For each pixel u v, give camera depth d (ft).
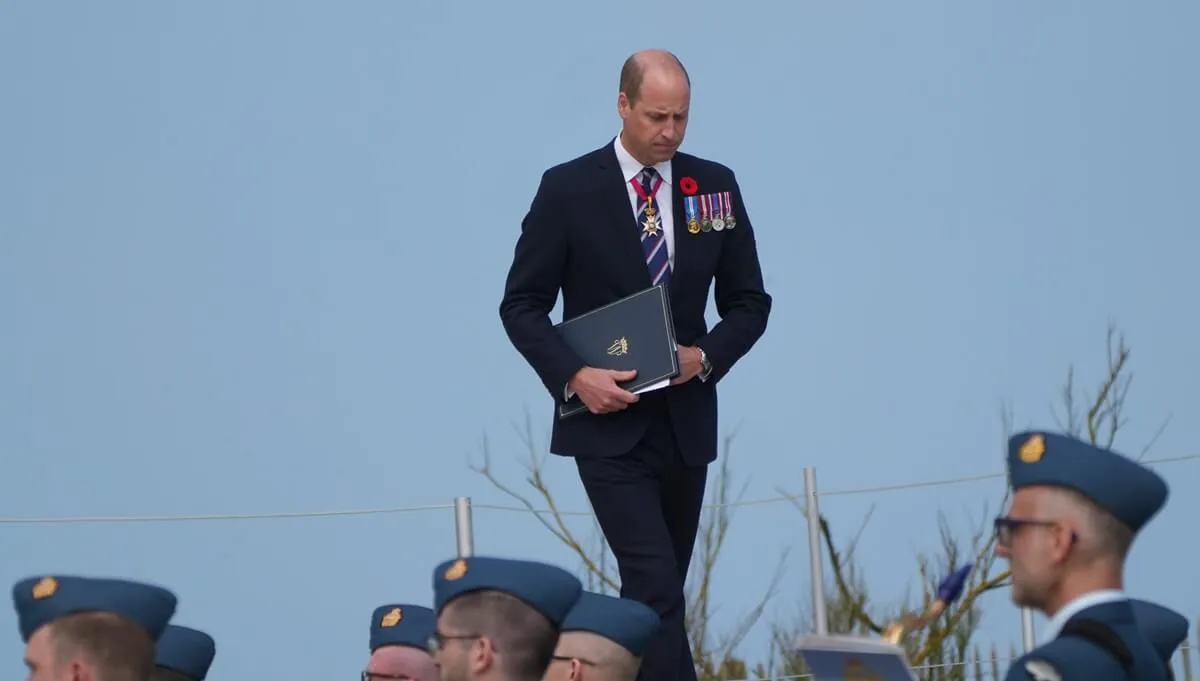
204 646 79.82
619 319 84.89
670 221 86.53
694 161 87.97
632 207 86.07
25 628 62.54
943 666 111.24
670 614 84.48
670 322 83.66
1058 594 54.90
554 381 85.40
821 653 54.65
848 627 121.39
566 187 86.43
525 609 60.59
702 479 88.33
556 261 86.74
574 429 86.22
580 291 87.04
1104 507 54.34
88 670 61.21
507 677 60.23
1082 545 54.39
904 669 53.42
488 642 60.29
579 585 61.87
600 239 85.97
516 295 86.99
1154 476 54.75
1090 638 53.16
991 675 111.04
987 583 117.80
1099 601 54.44
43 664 61.46
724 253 88.12
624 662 72.18
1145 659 53.83
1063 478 54.60
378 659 78.84
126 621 61.82
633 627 72.43
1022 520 54.90
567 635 72.23
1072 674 52.21
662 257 86.17
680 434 86.12
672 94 84.64
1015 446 55.88
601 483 85.66
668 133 84.94
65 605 61.67
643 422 85.61
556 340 85.61
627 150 86.53
